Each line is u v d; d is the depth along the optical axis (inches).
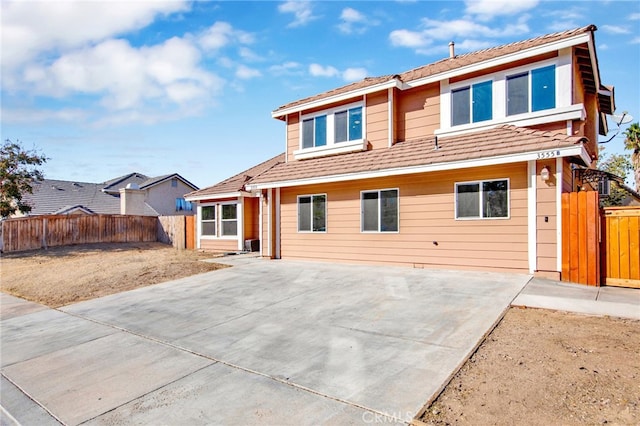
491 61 399.2
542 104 378.9
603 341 179.3
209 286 383.9
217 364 192.2
